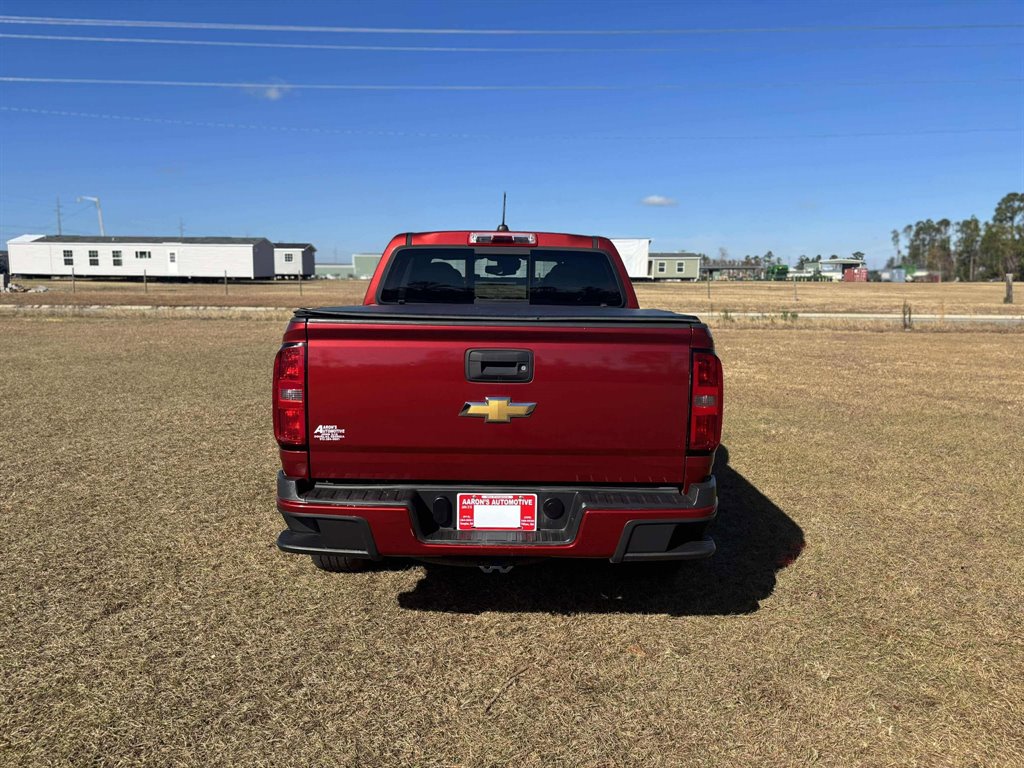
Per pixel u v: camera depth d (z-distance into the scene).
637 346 3.10
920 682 3.12
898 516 5.34
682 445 3.15
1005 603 3.90
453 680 3.11
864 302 42.72
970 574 4.29
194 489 5.73
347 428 3.11
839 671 3.21
